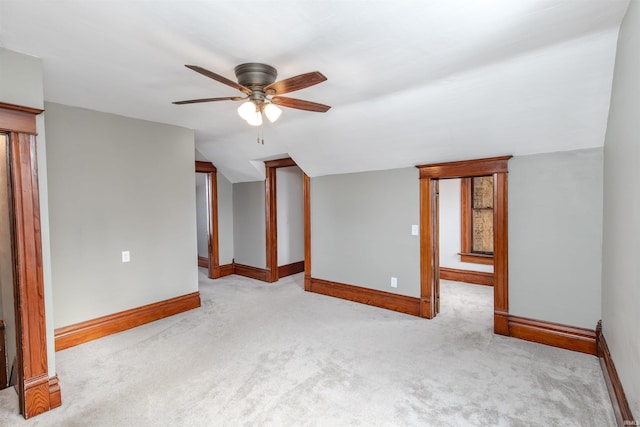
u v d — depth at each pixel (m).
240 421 1.95
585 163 2.73
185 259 3.94
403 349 2.88
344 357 2.74
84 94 2.72
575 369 2.50
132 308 3.45
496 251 3.19
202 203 6.39
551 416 1.97
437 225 3.81
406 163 3.71
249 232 5.60
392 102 2.87
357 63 2.16
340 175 4.38
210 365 2.62
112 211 3.29
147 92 2.69
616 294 2.06
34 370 2.04
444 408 2.06
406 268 3.82
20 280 2.01
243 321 3.59
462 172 3.37
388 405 2.09
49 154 2.87
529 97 2.42
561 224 2.86
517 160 3.06
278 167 5.16
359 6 1.53
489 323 3.50
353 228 4.28
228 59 2.10
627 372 1.74
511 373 2.46
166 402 2.14
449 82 2.46
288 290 4.84
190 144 3.95
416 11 1.58
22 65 2.01
